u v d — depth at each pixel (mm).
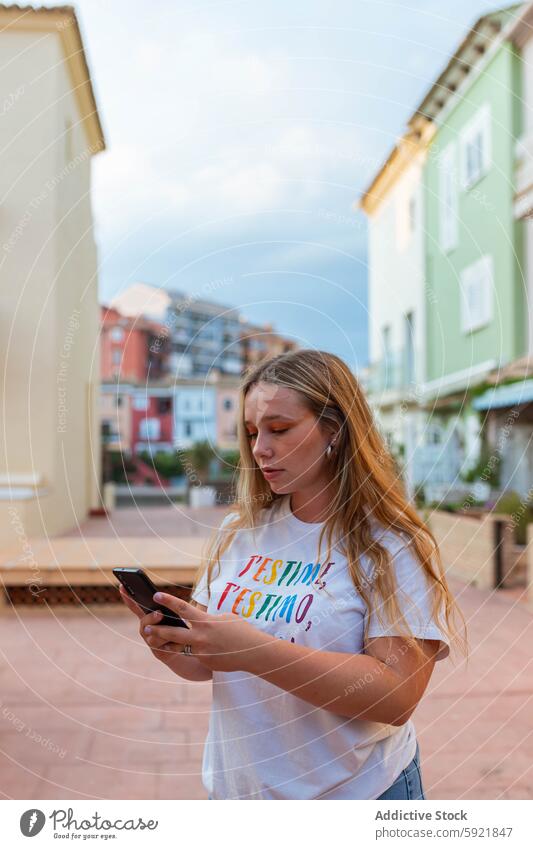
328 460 1004
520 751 2631
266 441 979
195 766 2510
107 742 2705
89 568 4707
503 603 4996
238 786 973
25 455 5180
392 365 9648
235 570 1053
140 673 3545
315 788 933
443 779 2410
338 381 989
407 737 1021
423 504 6770
